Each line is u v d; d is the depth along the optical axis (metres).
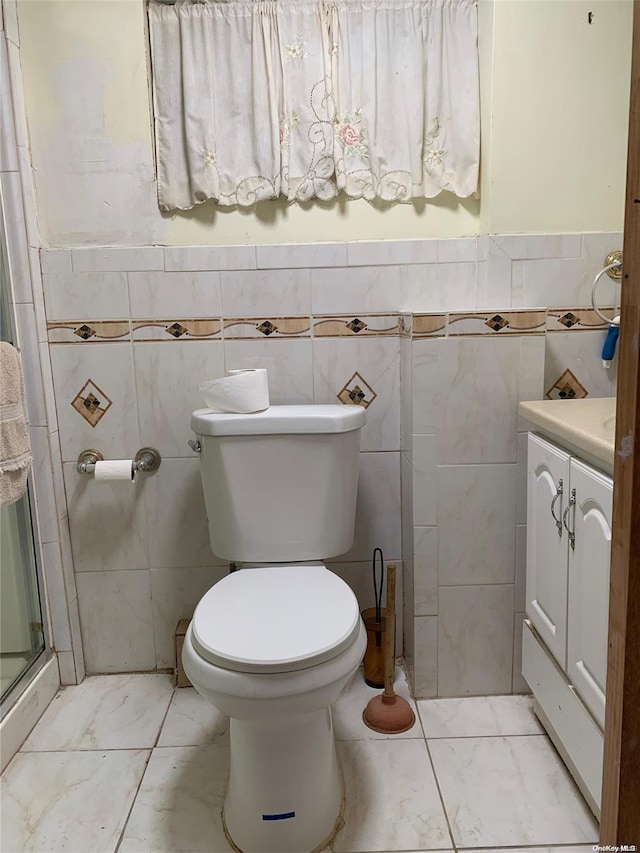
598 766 1.16
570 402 1.52
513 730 1.57
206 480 1.58
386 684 1.60
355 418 1.55
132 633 1.86
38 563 1.73
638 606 0.69
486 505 1.62
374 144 1.73
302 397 1.79
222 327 1.75
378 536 1.86
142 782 1.43
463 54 1.71
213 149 1.71
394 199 1.76
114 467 1.69
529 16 1.58
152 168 1.70
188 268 1.73
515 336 1.55
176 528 1.82
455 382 1.57
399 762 1.46
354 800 1.35
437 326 1.55
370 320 1.76
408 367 1.63
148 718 1.66
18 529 1.68
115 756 1.51
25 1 1.62
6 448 1.37
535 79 1.61
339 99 1.72
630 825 0.73
